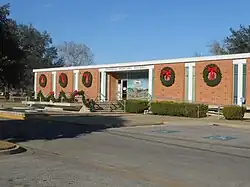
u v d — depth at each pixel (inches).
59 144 612.4
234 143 647.8
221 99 1302.9
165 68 1475.1
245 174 394.3
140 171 406.3
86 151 543.2
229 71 1285.7
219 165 444.5
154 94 1517.0
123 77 1740.9
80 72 1854.1
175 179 369.7
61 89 1945.1
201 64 1363.2
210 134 783.7
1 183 338.6
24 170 399.2
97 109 1483.8
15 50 630.5
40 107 1610.5
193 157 499.8
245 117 1217.4
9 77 644.1
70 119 1084.5
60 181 349.1
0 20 597.3
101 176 376.2
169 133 790.5
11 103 2005.4
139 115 1286.9
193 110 1215.6
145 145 610.5
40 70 2085.4
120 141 656.4
